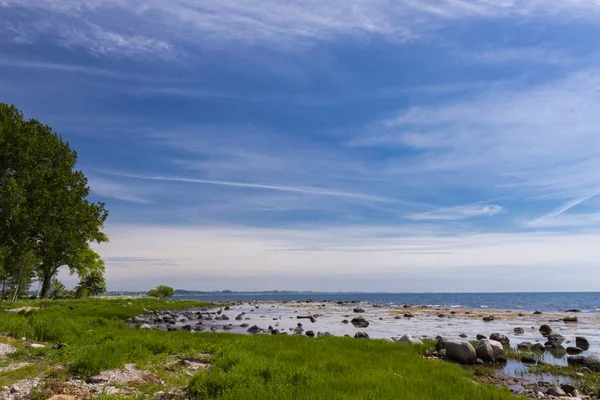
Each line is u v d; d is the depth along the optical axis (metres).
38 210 38.94
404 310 70.06
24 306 38.94
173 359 14.52
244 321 43.75
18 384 9.96
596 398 12.81
